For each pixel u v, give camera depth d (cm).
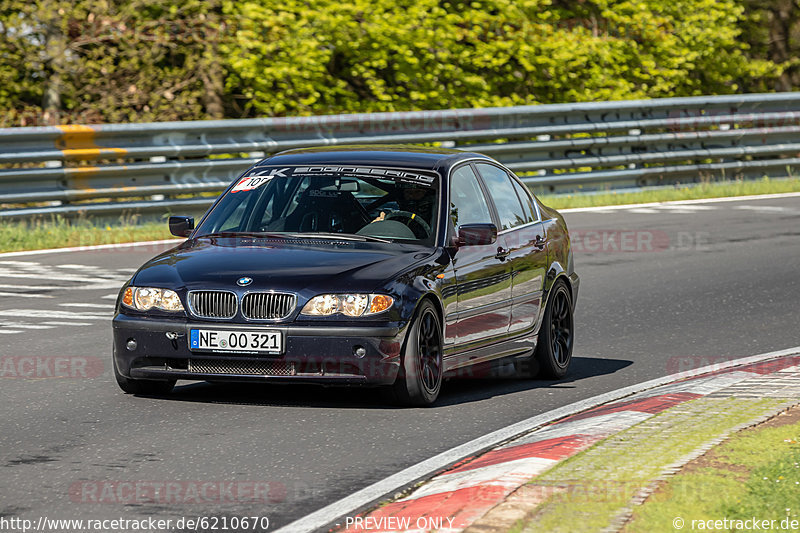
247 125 5588
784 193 7200
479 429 2169
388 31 7744
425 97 8019
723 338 3250
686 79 9475
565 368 2805
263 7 7612
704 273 4431
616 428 2006
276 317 2239
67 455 1955
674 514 1474
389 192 2567
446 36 7988
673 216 6050
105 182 5147
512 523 1428
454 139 6347
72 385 2536
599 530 1406
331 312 2234
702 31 9369
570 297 2908
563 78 8675
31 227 4916
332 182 2611
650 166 7219
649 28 9000
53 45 7019
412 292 2291
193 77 7694
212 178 5541
